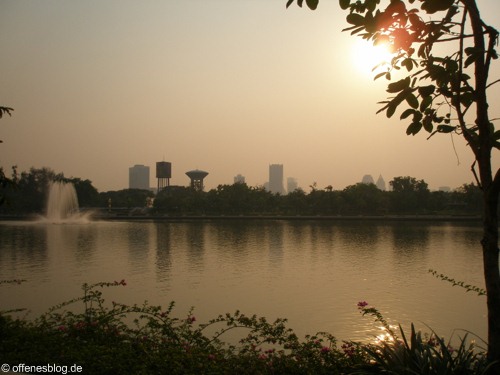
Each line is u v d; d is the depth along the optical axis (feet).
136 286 94.84
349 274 110.22
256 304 78.43
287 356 27.71
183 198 485.97
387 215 410.31
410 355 23.18
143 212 484.33
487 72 21.25
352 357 26.86
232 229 278.67
